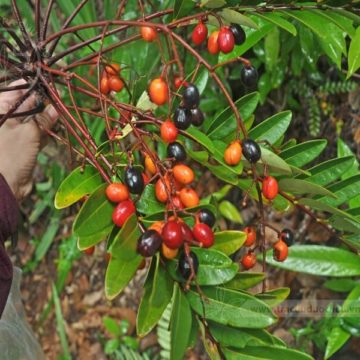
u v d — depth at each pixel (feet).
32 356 2.09
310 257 2.70
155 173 1.76
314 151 1.87
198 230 1.65
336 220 1.90
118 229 1.72
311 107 3.31
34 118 1.91
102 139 2.83
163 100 1.72
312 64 2.78
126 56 2.58
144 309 1.69
